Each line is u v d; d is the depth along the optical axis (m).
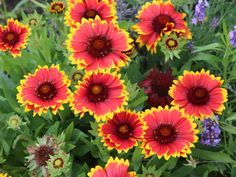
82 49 0.62
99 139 0.61
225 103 0.74
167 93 0.68
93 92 0.58
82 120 0.71
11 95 0.71
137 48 0.78
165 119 0.57
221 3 0.90
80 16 0.70
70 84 0.63
